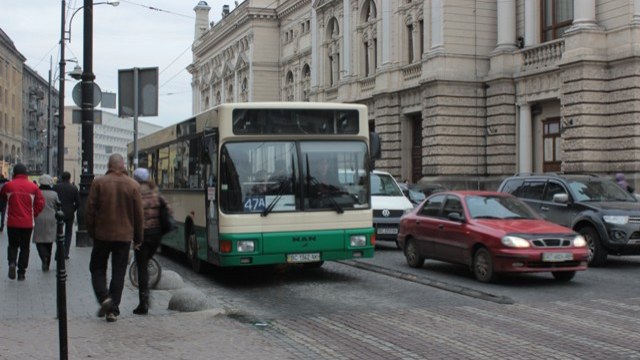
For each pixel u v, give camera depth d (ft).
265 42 214.07
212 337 25.66
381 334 26.81
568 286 39.19
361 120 40.45
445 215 44.68
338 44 153.69
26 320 28.14
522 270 37.76
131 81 43.01
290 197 38.73
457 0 110.42
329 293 37.04
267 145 38.83
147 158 61.11
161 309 30.71
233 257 37.45
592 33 87.10
